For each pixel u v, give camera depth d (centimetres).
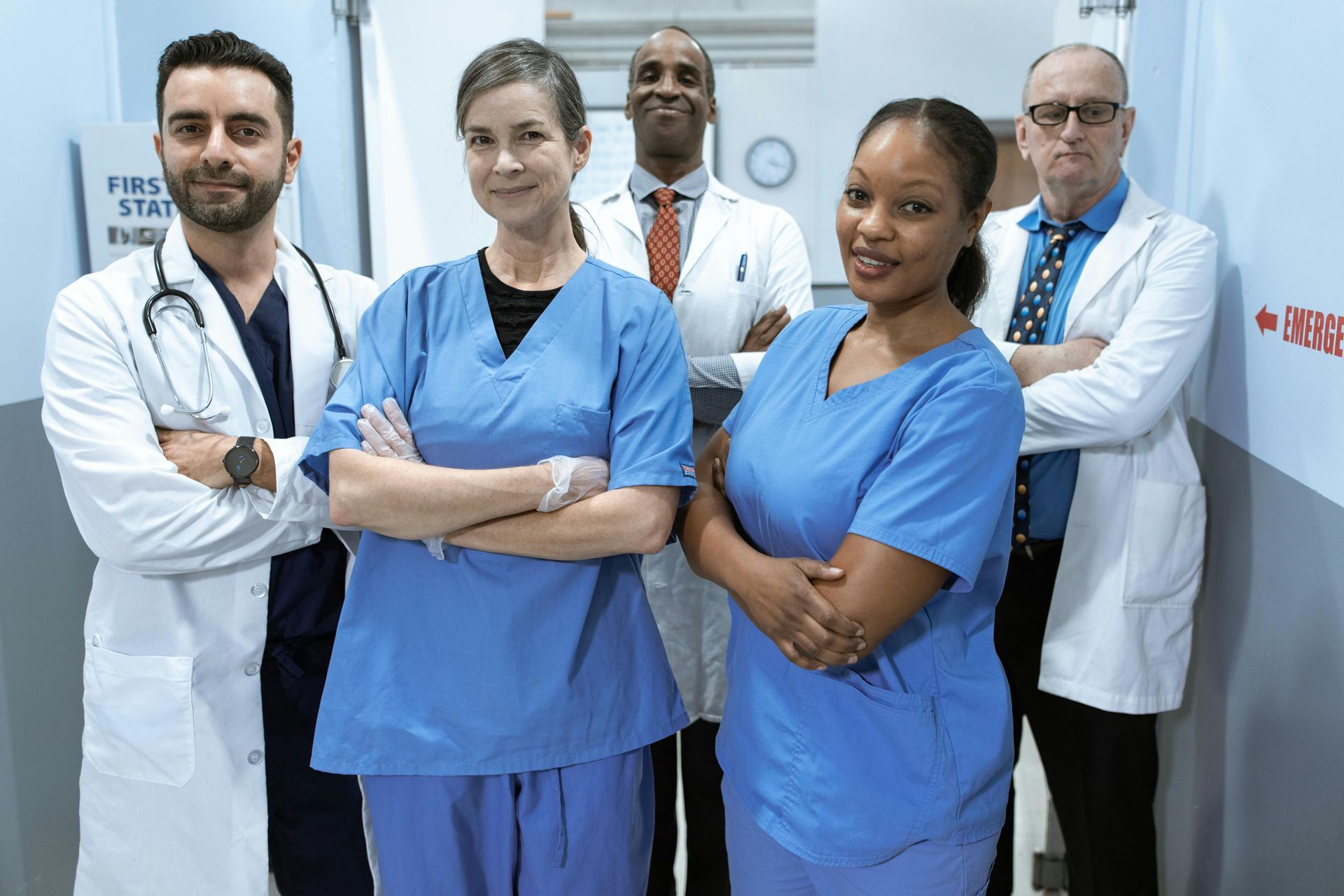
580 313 117
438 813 114
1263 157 149
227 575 128
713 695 175
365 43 198
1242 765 152
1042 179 164
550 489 109
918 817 105
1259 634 146
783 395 116
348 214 202
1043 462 160
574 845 116
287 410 134
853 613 100
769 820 110
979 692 109
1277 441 141
